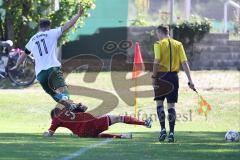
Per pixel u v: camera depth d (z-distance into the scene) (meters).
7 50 76.75
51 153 31.83
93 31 91.06
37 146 34.91
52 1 82.62
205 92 75.06
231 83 81.31
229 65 91.81
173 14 96.62
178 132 49.47
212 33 91.31
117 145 36.28
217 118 65.44
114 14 91.94
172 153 32.59
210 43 91.25
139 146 35.88
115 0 91.94
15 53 76.38
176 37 90.12
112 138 41.25
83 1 81.88
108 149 34.09
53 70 42.41
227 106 69.06
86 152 32.53
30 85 77.94
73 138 40.72
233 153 32.81
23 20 82.62
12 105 67.62
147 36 90.50
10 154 31.19
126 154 31.91
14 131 49.16
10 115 64.62
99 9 91.81
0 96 71.00
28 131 49.19
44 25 42.91
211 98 71.75
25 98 70.56
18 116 64.50
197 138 42.44
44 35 42.59
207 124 62.22
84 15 83.94
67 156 30.78
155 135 45.25
